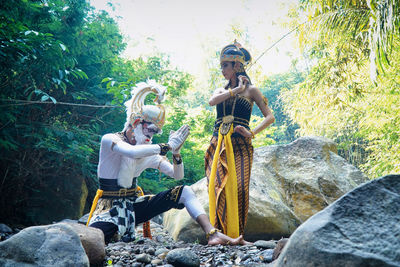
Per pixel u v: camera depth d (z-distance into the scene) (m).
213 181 3.36
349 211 1.53
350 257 1.36
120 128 6.77
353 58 8.86
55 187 5.68
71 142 5.64
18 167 5.22
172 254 2.27
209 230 3.01
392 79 9.11
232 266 2.20
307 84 9.45
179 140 3.00
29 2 4.78
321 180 4.70
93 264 2.26
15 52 4.29
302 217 4.50
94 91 6.31
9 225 4.92
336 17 7.30
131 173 3.02
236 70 3.54
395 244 1.37
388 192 1.57
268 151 5.12
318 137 5.30
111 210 2.95
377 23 5.14
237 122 3.43
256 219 3.71
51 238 1.97
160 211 3.19
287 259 1.51
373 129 11.40
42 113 5.63
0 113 4.45
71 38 5.61
